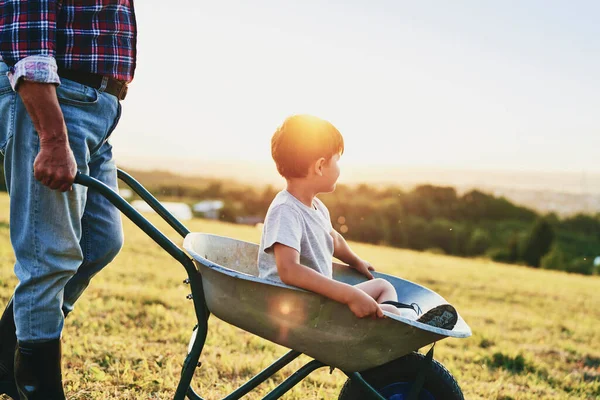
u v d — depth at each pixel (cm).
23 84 230
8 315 301
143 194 309
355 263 331
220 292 250
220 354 469
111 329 505
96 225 302
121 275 782
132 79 276
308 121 287
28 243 259
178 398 271
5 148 257
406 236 3797
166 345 476
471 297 984
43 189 253
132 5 275
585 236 4622
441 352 566
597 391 493
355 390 281
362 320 248
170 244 256
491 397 433
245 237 1647
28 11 234
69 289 306
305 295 245
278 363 280
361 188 3859
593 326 830
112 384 380
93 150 270
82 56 255
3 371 303
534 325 781
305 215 283
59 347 278
